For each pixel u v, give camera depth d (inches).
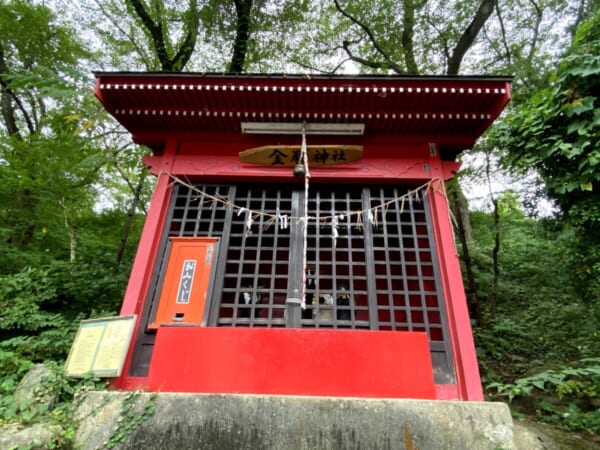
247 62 484.7
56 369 178.5
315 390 162.2
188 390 163.5
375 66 522.9
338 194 249.9
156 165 241.9
